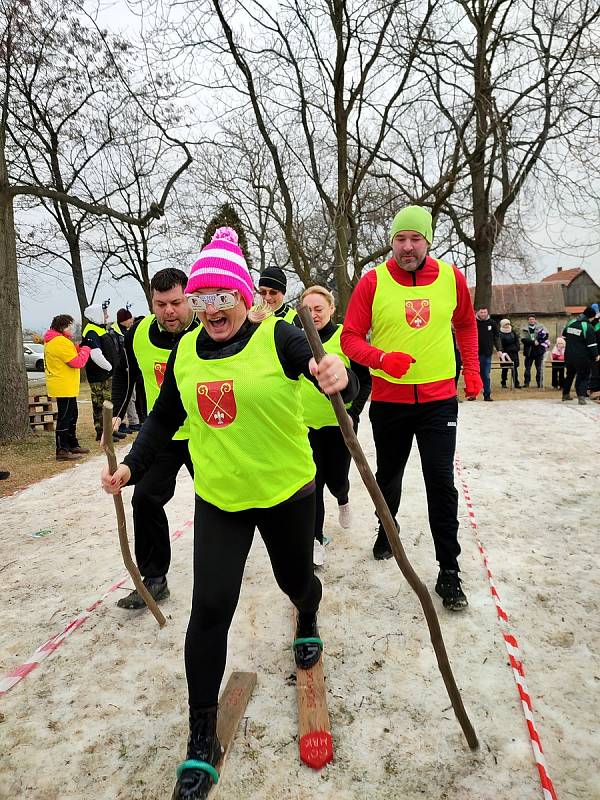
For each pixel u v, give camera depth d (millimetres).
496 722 2164
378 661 2580
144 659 2688
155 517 3092
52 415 9703
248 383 1934
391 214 16484
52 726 2271
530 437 7445
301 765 2004
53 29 12305
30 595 3443
